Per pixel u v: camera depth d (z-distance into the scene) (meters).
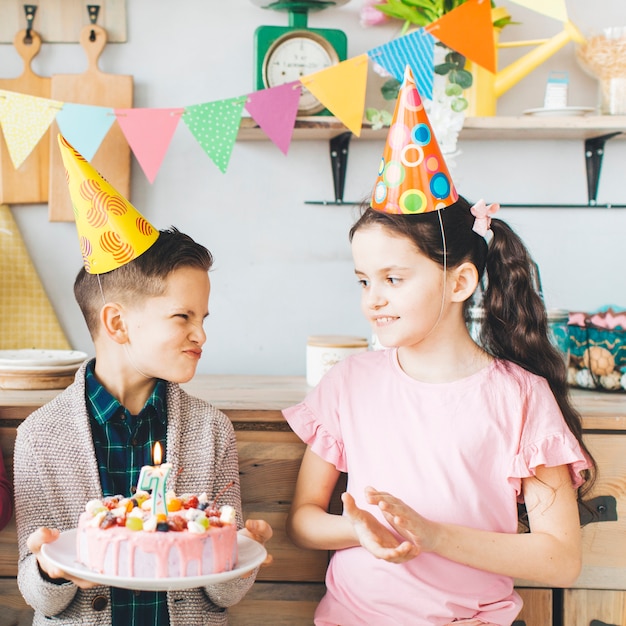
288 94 1.63
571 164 1.92
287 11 1.83
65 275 1.89
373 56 1.59
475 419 1.31
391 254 1.28
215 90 1.88
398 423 1.34
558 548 1.27
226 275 1.92
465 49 1.59
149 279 1.25
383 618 1.28
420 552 1.22
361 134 1.79
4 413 1.40
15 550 1.41
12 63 1.84
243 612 1.47
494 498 1.30
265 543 1.46
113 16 1.85
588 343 1.68
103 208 1.26
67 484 1.25
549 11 1.58
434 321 1.31
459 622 1.27
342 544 1.33
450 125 1.69
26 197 1.85
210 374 1.91
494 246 1.42
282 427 1.45
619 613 1.46
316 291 1.93
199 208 1.90
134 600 1.27
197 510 1.07
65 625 1.22
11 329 1.84
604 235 1.93
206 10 1.86
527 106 1.91
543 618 1.46
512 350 1.42
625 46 1.73
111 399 1.30
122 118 1.61
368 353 1.47
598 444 1.44
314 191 1.91
